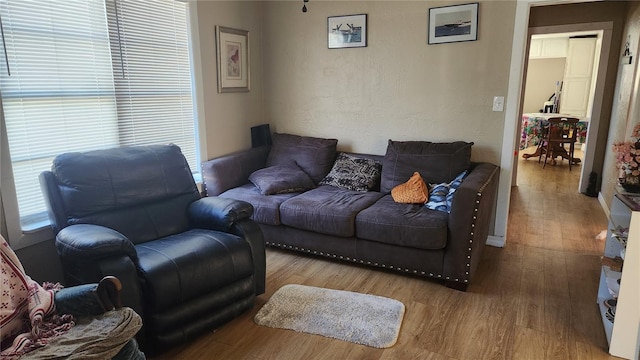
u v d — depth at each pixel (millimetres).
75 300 1609
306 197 3262
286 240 3238
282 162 3869
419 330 2281
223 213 2496
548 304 2559
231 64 3855
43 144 2543
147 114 3182
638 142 2346
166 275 1991
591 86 8164
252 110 4219
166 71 3287
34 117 2480
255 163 3926
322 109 4055
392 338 2193
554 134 6871
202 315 2174
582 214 4457
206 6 3527
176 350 2125
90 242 1896
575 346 2146
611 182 4398
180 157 2818
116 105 2941
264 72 4270
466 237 2607
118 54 2906
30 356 1348
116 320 1538
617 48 4855
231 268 2266
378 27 3648
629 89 4016
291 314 2428
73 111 2682
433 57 3488
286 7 4012
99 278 1873
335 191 3443
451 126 3527
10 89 2350
